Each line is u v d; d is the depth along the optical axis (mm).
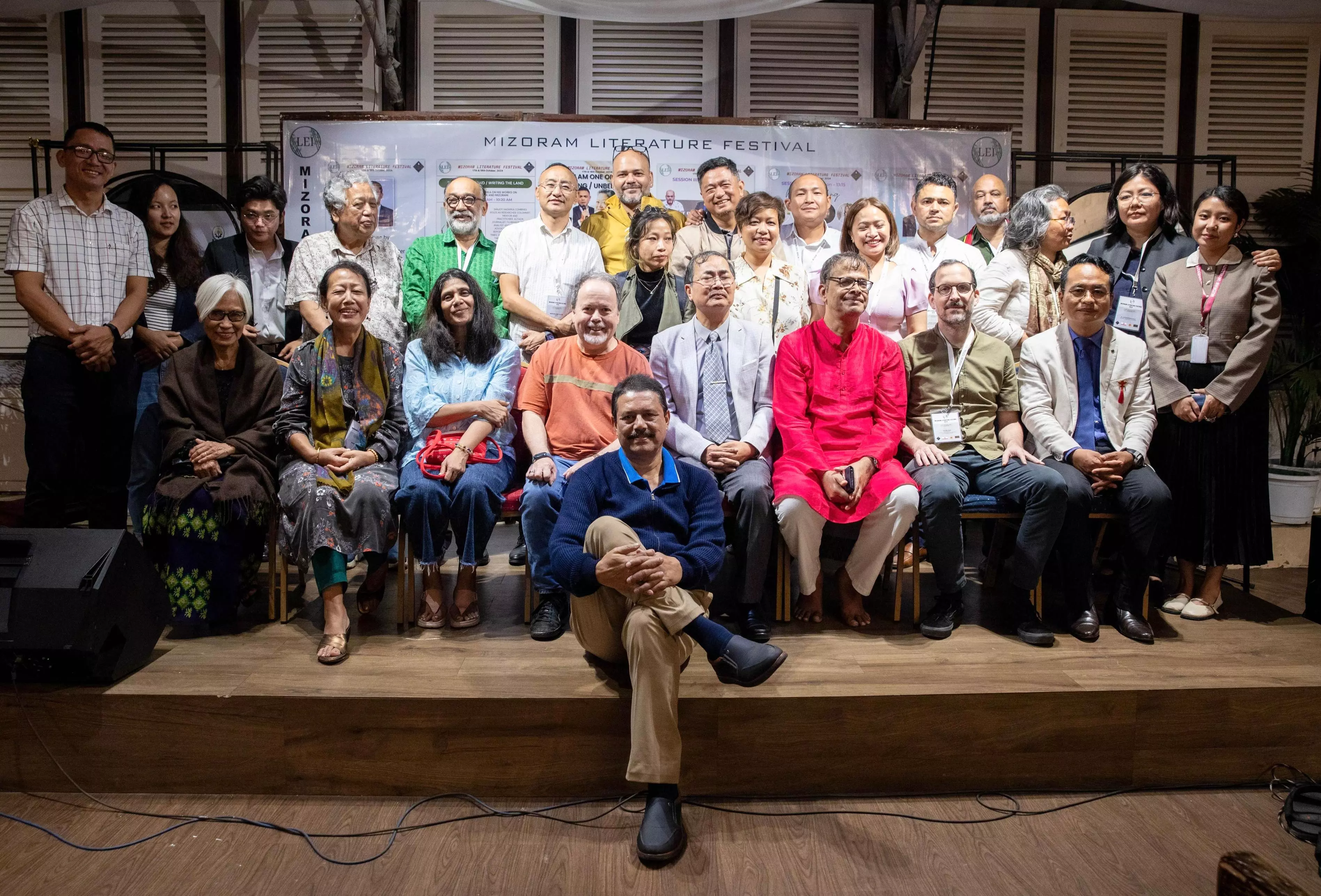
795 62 4539
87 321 3205
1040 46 4566
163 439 2729
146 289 3354
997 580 3230
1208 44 4574
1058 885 1846
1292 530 3898
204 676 2271
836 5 4520
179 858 1899
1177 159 4488
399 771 2160
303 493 2516
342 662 2387
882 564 2787
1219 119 4613
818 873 1880
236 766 2164
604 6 3902
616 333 3402
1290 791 2186
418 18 4441
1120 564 2768
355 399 2783
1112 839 2023
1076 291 2840
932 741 2207
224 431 2756
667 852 1897
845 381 2854
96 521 3291
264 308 3686
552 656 2443
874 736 2193
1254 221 4582
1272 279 2854
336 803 2139
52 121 4422
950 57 4551
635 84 4516
